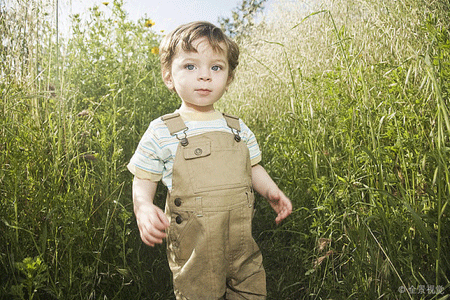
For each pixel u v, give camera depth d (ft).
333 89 7.78
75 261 5.69
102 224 6.38
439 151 4.60
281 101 12.96
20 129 7.17
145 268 6.64
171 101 12.87
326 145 7.74
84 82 10.64
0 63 8.13
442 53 6.12
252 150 6.36
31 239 5.79
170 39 5.90
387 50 9.29
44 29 8.48
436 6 8.75
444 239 5.21
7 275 5.49
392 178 5.75
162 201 8.30
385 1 9.75
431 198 5.59
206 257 5.24
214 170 5.37
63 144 7.34
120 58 11.30
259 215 8.61
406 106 6.55
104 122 7.70
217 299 5.32
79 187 6.44
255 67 16.83
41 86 8.26
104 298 5.68
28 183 6.06
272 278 7.05
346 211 6.06
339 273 6.42
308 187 7.57
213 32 5.71
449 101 6.05
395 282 5.15
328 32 11.71
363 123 6.36
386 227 5.27
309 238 7.09
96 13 11.31
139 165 5.65
